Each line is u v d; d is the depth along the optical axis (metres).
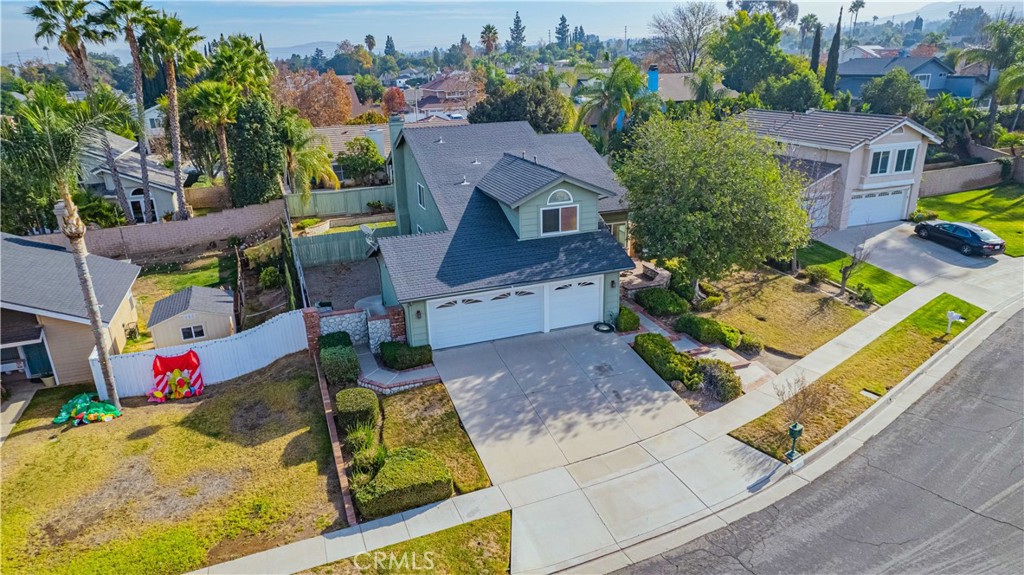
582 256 22.39
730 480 15.35
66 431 18.16
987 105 72.62
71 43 32.09
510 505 14.53
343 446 16.42
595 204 23.28
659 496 14.82
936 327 23.84
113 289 23.88
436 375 19.75
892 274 29.16
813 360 21.39
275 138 39.12
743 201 22.88
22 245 24.77
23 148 16.53
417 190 28.70
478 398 18.58
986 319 24.58
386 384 19.06
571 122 51.00
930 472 15.61
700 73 54.28
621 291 26.27
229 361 20.86
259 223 39.16
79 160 17.97
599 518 14.14
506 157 27.19
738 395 18.92
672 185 23.84
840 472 15.69
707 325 22.14
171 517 14.29
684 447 16.56
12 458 16.88
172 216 39.75
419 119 70.44
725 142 23.78
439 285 20.36
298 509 14.39
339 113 77.25
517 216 22.44
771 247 23.48
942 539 13.39
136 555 13.16
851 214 35.44
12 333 20.38
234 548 13.32
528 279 21.05
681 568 12.78
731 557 13.03
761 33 78.50
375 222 39.62
